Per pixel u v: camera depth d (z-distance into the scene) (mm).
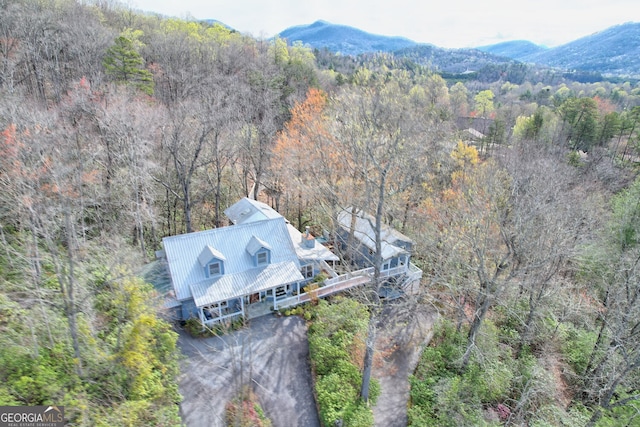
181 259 27094
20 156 22438
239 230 29703
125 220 32938
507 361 26562
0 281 20609
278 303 28531
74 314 17422
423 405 22750
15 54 40094
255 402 21109
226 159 41156
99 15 67875
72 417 15953
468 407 22359
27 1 50812
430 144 38719
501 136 64500
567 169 42125
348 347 25281
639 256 23703
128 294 19562
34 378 16625
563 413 22219
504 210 26656
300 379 23297
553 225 25375
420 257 39500
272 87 54281
